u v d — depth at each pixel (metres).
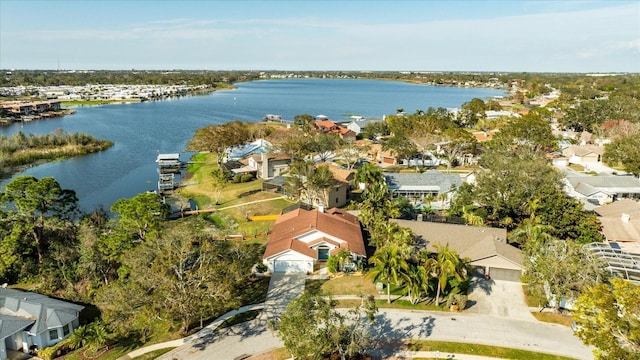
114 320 43.00
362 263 56.72
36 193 60.53
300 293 51.28
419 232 60.91
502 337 42.22
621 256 49.62
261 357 40.22
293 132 138.00
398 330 43.53
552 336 42.38
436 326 44.12
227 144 115.88
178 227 56.31
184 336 44.09
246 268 56.75
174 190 102.25
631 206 70.12
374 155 126.12
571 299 44.19
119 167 125.88
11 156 128.62
